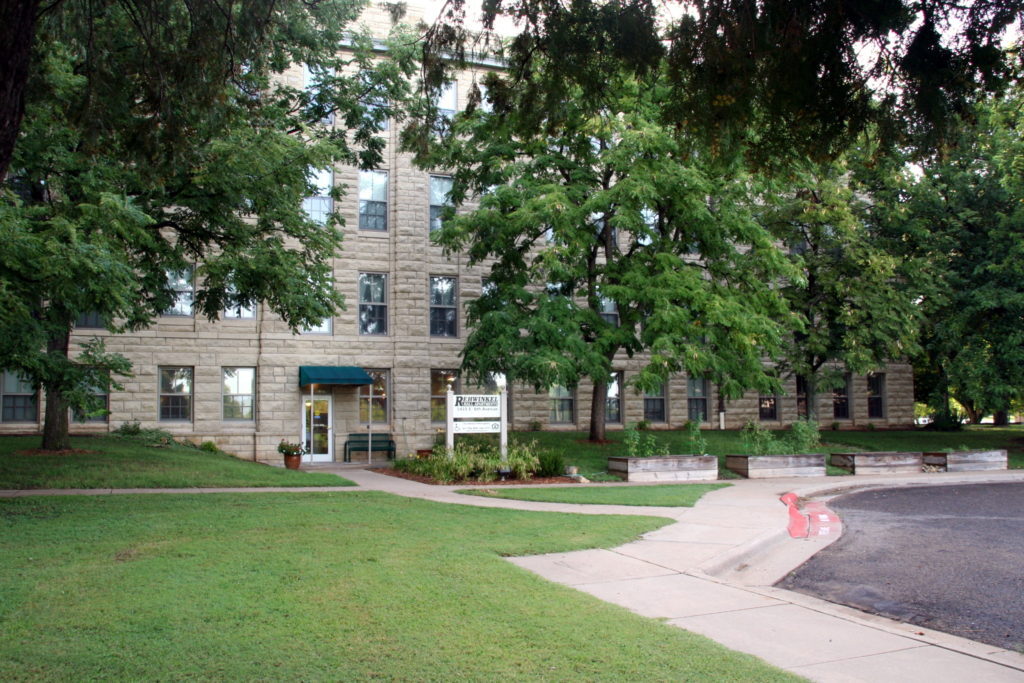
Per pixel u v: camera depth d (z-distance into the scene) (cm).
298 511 1214
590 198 2050
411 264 2711
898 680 503
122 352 2375
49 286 1228
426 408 2689
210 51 977
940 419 3622
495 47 884
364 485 1745
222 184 1545
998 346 2744
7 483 1491
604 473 2042
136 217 1298
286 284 1714
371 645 542
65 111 1057
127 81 1017
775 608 685
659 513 1305
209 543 916
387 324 2697
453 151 2178
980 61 680
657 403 3095
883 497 1683
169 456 1958
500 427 1975
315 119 1925
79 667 490
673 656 529
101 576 736
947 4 671
